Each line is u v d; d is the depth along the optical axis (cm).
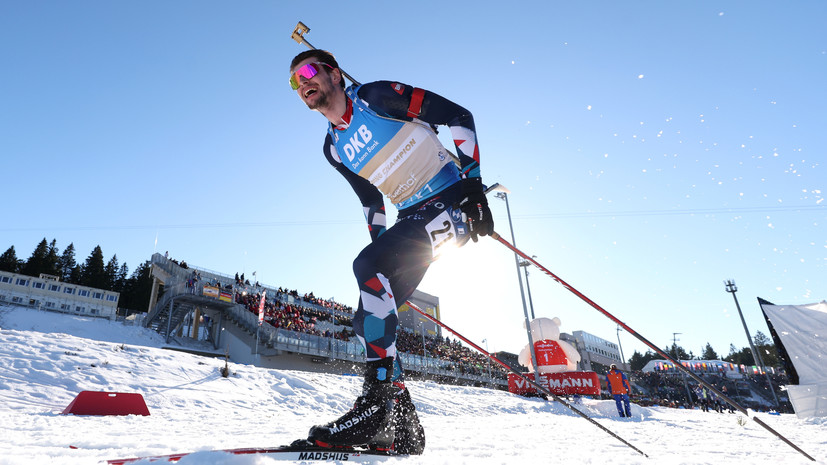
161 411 673
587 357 5628
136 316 3788
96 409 546
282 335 2222
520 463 154
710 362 4619
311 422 482
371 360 164
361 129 200
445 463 149
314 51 203
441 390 1367
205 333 3033
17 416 425
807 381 1029
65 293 4559
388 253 174
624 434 379
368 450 156
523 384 1736
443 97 190
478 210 172
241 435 268
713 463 174
